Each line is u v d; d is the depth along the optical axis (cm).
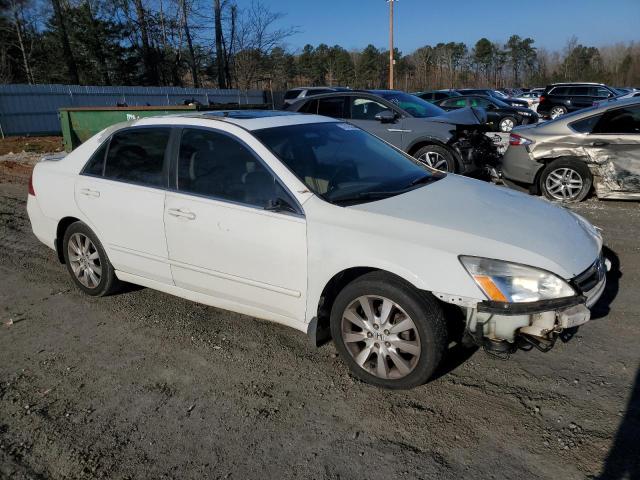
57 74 3822
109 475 261
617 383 312
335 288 337
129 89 2678
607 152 693
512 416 289
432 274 288
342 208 326
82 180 447
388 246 301
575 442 266
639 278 457
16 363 368
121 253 428
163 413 307
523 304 279
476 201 352
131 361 364
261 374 342
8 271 547
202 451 275
